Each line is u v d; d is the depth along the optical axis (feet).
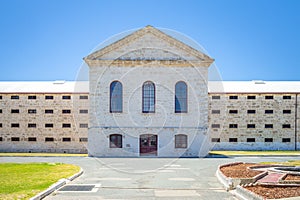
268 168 76.69
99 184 59.62
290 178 60.95
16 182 57.88
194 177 68.54
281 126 152.05
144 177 68.49
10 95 150.00
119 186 57.77
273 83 165.37
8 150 148.87
